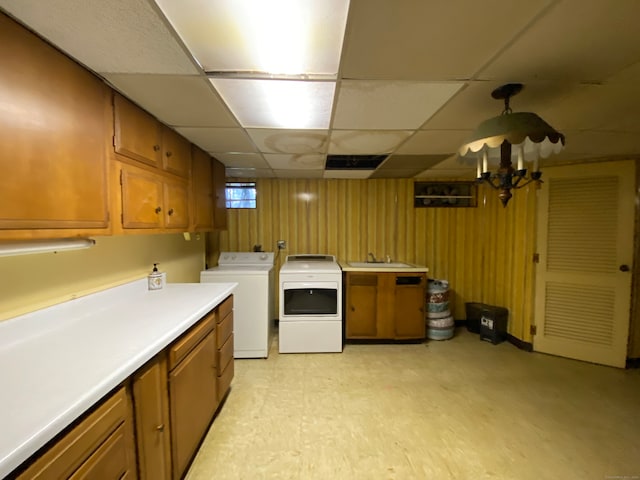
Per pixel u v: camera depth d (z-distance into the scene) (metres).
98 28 0.99
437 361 2.94
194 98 1.53
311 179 3.86
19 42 0.95
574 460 1.67
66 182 1.13
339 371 2.73
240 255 3.54
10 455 0.64
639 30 1.00
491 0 0.87
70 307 1.45
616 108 1.66
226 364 2.19
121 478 1.01
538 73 1.29
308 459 1.68
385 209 3.91
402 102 1.59
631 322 2.80
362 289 3.34
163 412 1.30
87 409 0.86
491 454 1.71
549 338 3.09
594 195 2.86
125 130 1.50
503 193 1.55
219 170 2.96
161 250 2.40
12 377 0.94
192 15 0.94
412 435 1.88
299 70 1.27
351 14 0.94
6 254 1.00
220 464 1.64
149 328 1.37
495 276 3.65
